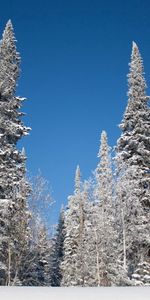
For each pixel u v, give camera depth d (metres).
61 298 10.61
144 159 29.08
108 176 31.44
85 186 34.00
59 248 54.19
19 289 12.82
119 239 29.73
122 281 27.66
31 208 28.12
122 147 30.25
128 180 28.45
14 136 28.69
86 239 33.84
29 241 28.53
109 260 31.22
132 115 30.30
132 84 30.94
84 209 38.03
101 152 32.84
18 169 28.20
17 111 29.36
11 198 27.20
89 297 10.70
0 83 28.92
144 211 28.12
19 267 27.52
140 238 27.38
